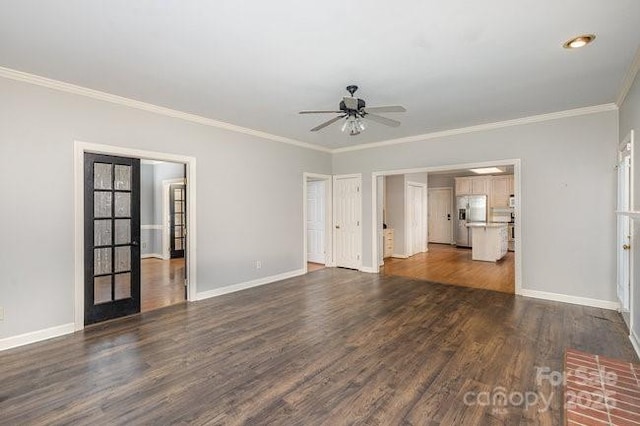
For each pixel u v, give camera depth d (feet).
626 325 11.38
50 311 10.58
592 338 10.27
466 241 32.76
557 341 10.03
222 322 11.91
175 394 7.36
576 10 6.88
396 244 26.94
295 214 19.94
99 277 11.96
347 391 7.45
